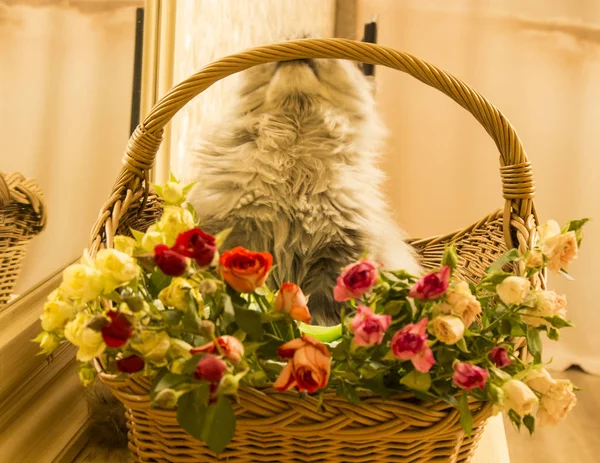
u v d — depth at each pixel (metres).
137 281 0.51
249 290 0.50
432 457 0.58
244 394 0.52
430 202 2.02
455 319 0.49
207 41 1.38
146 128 0.74
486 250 0.96
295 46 0.71
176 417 0.51
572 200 2.01
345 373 0.52
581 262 2.03
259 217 0.81
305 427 0.52
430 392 0.53
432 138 1.99
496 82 1.97
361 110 0.92
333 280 0.81
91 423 0.77
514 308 0.55
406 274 0.54
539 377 0.53
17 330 0.81
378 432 0.53
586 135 1.98
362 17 1.95
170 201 0.58
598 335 2.04
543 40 1.95
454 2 1.94
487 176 2.00
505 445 0.84
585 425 1.73
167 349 0.49
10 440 0.73
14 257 0.89
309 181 0.84
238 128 0.90
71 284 0.49
